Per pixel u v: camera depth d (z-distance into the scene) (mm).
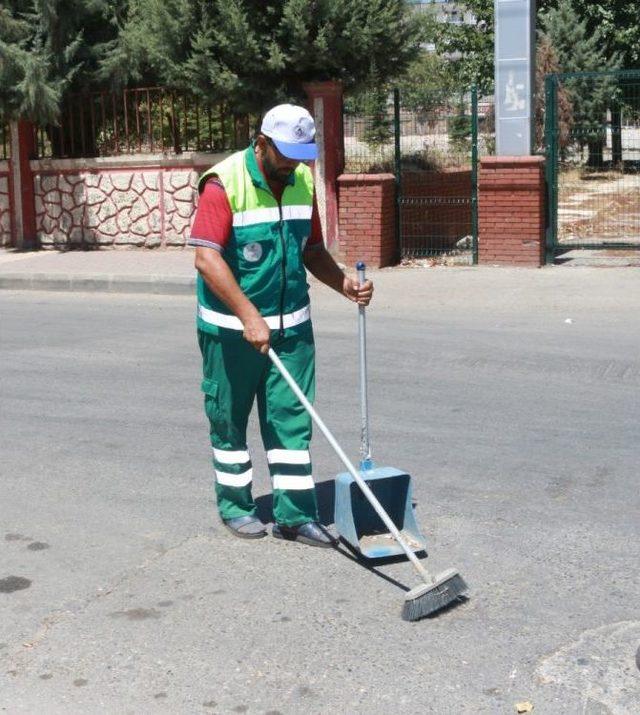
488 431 6906
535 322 10430
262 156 4789
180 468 6316
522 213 13336
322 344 9672
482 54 29469
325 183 14062
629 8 28828
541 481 5926
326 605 4469
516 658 3977
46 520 5543
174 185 15500
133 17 14992
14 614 4480
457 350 9266
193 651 4113
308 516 5148
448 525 5309
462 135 14773
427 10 14156
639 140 20922
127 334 10422
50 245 16547
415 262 14133
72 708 3738
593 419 7129
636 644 4047
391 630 4227
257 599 4547
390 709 3664
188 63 13641
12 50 14898
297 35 13180
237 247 4824
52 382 8500
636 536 5117
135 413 7527
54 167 16250
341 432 6957
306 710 3674
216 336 4945
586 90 21375
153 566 4930
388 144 14320
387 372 8562
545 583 4621
